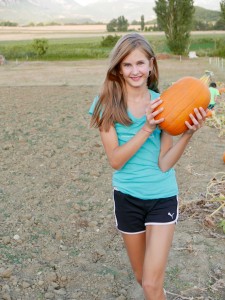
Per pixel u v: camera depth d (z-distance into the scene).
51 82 21.64
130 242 3.31
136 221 3.23
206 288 4.02
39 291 4.05
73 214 5.48
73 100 14.66
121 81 3.15
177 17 41.62
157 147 3.20
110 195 6.16
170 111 3.09
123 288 4.07
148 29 133.00
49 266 4.44
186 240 4.81
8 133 9.52
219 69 26.88
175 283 4.09
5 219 5.44
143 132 3.03
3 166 7.38
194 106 3.11
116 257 4.59
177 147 3.17
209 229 5.06
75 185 6.54
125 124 3.14
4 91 17.42
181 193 6.09
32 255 4.62
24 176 6.92
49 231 5.14
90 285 4.13
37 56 45.12
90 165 7.43
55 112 12.19
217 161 7.57
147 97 3.25
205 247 4.67
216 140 9.04
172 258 4.48
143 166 3.15
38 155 7.96
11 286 4.11
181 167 7.23
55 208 5.75
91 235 5.04
